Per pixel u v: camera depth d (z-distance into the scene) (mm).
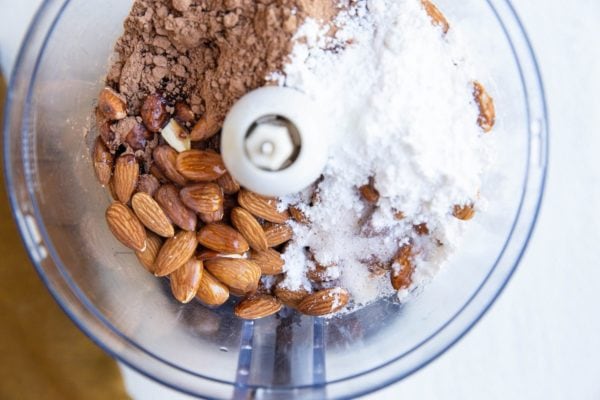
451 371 443
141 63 384
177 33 372
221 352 397
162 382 370
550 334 446
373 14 378
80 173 397
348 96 369
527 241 395
